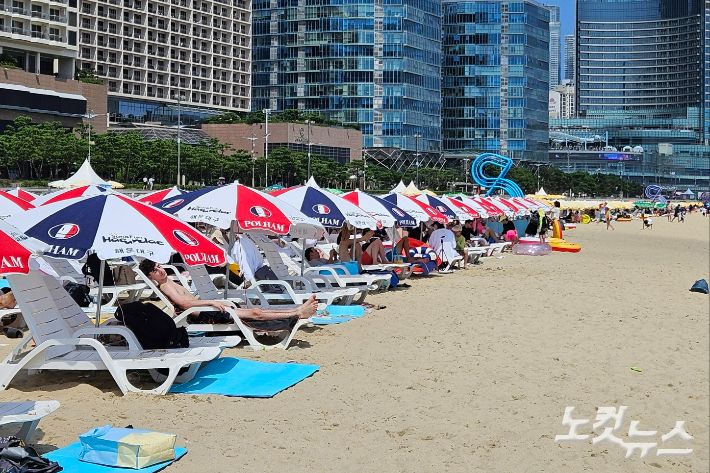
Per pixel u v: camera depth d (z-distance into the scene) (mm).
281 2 133875
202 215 11742
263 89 135625
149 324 8609
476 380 8930
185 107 110500
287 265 17219
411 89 134250
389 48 132125
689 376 9422
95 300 13039
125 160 75938
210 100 114000
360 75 132000
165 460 5949
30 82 82688
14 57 84188
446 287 18391
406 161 134500
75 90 88000
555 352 10617
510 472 6066
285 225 11891
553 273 22719
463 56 155250
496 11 154625
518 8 154500
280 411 7461
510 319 13375
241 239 13867
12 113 80375
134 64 103688
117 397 7773
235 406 7598
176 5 107875
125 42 103188
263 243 14102
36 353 7797
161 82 107438
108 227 7953
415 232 26094
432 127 140500
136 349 8227
